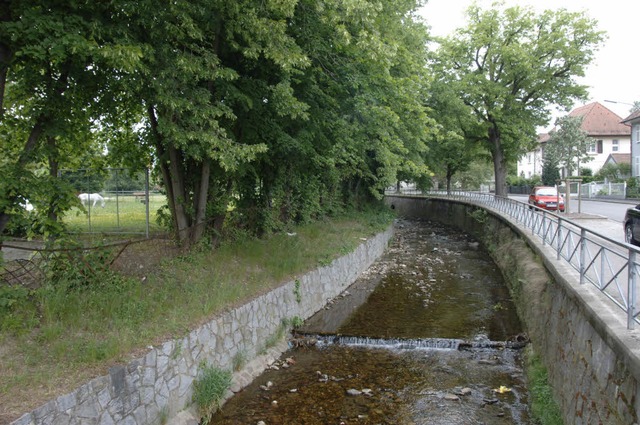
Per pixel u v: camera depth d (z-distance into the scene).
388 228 26.00
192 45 8.59
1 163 8.12
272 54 8.87
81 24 7.00
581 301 6.96
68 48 6.54
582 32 32.81
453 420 7.36
